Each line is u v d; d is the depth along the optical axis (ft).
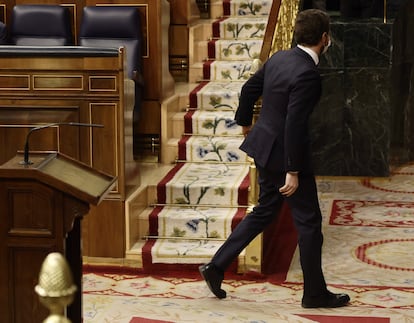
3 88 33.04
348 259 35.17
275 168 28.43
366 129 50.37
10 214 18.33
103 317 28.30
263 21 46.68
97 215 33.32
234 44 45.34
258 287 31.48
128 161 33.71
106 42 39.42
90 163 33.14
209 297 30.37
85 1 41.57
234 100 41.45
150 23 39.78
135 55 38.88
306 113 27.22
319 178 51.26
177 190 35.47
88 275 32.83
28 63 32.78
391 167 53.16
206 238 34.14
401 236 38.68
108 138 32.99
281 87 27.94
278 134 28.27
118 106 32.76
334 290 31.12
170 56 44.78
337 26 49.37
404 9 52.26
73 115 32.99
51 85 32.89
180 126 40.50
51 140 33.14
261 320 27.96
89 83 32.76
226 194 35.24
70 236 19.42
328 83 50.08
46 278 12.72
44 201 18.26
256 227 29.63
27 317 18.53
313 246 28.40
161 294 30.73
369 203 45.24
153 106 39.68
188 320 28.02
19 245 18.38
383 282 32.14
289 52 28.19
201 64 44.91
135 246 33.60
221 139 39.70
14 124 33.06
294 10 39.40
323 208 44.04
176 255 32.83
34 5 41.14
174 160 39.70
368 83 49.85
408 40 53.26
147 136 39.88
